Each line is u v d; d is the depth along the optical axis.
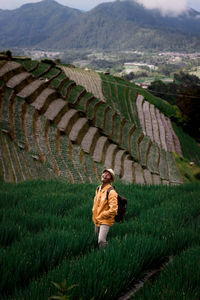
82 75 56.38
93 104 42.06
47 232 5.05
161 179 39.09
